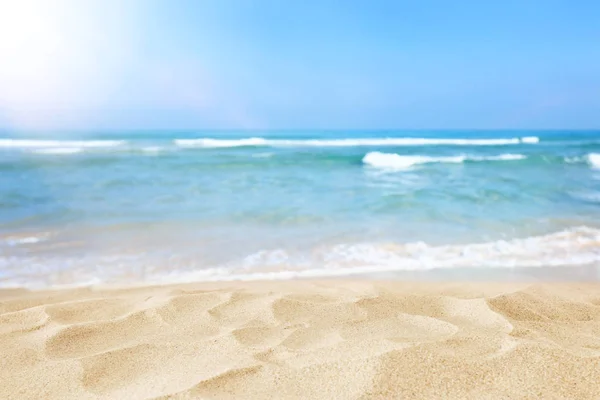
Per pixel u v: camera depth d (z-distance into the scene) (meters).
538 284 3.49
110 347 2.10
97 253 4.48
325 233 5.45
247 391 1.57
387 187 9.59
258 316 2.53
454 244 4.96
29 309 2.69
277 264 4.17
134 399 1.54
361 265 4.16
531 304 2.77
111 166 13.50
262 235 5.32
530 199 8.08
